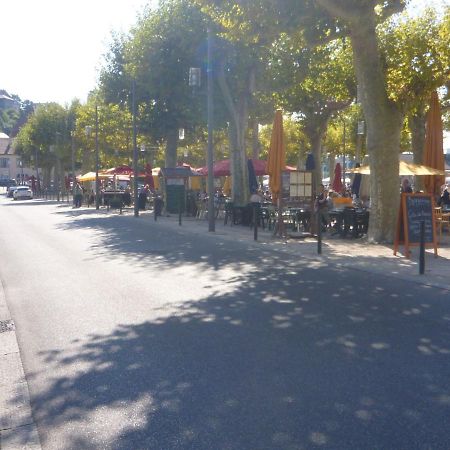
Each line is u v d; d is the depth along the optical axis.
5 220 28.22
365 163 26.42
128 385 5.31
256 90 26.12
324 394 4.93
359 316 7.67
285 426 4.32
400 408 4.61
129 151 57.56
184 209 31.42
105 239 18.58
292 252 14.59
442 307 8.18
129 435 4.27
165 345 6.53
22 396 5.17
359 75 15.97
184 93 28.86
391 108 15.88
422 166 18.08
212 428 4.33
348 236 18.48
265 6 14.96
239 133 26.58
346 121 41.28
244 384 5.23
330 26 15.83
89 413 4.71
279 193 18.11
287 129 47.78
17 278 11.45
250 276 11.02
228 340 6.67
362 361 5.80
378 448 3.94
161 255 14.38
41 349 6.58
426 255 13.51
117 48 35.75
